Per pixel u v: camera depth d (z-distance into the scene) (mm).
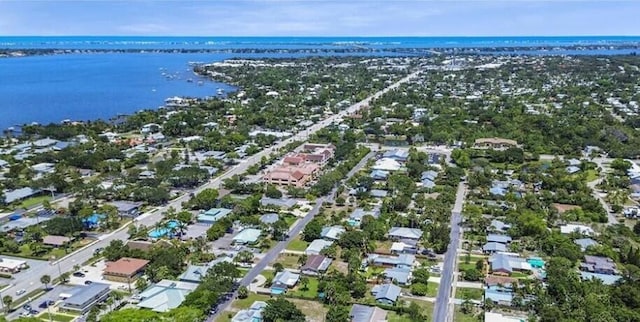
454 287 169750
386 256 191375
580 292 157750
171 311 147000
